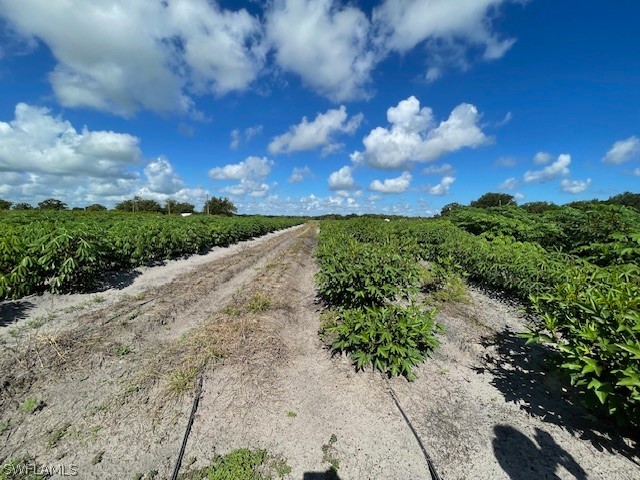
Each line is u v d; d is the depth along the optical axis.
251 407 3.21
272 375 3.74
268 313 5.46
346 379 3.79
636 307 2.56
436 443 2.85
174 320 5.39
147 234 9.10
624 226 5.99
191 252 12.34
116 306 5.60
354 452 2.74
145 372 3.64
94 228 8.10
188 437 2.80
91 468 2.45
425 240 10.59
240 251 14.79
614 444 2.80
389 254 5.23
